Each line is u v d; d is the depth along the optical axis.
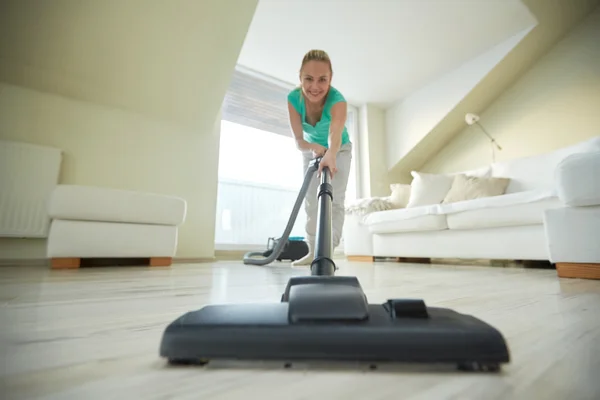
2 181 2.18
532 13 3.04
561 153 2.54
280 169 3.97
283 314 0.34
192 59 2.66
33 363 0.33
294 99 1.68
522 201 1.97
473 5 2.93
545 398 0.25
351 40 3.33
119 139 2.75
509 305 0.70
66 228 1.84
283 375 0.29
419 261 2.99
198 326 0.32
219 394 0.25
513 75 3.68
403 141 4.45
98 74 2.52
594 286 1.06
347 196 4.61
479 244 2.21
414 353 0.29
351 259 3.26
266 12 2.95
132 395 0.25
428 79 4.05
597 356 0.35
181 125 3.05
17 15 2.12
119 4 2.22
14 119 2.37
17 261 2.23
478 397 0.25
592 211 1.32
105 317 0.57
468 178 2.89
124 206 1.99
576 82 3.31
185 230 2.94
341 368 0.31
